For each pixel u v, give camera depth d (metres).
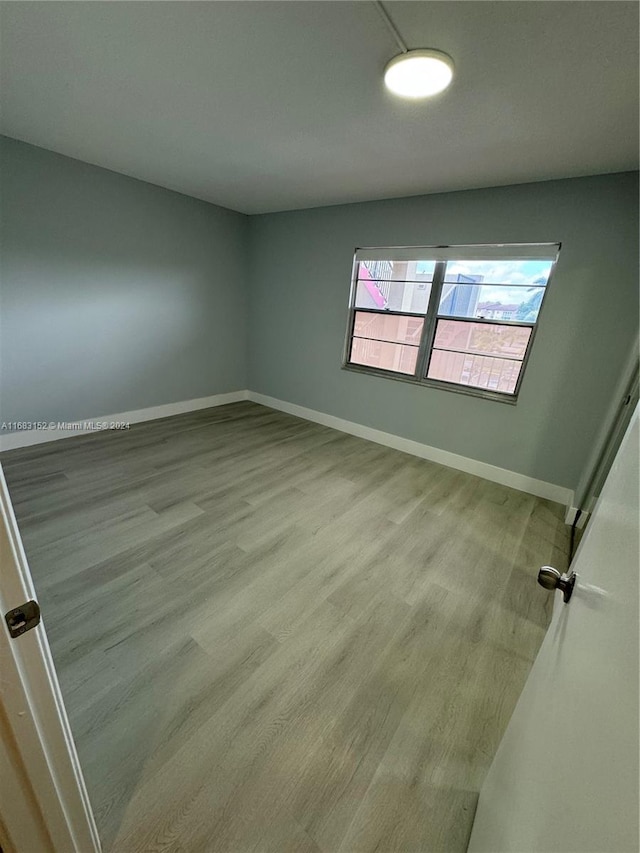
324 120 1.90
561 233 2.45
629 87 1.41
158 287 3.66
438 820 0.99
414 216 3.05
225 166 2.71
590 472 2.36
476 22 1.17
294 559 1.97
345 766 1.10
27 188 2.66
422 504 2.63
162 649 1.42
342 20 1.21
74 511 2.26
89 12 1.25
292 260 4.01
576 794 0.44
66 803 0.67
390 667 1.41
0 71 1.62
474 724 1.23
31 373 3.00
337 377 3.98
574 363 2.57
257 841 0.93
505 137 1.89
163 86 1.69
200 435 3.65
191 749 1.11
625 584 0.48
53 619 1.52
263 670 1.37
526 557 2.11
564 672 0.62
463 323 3.13
